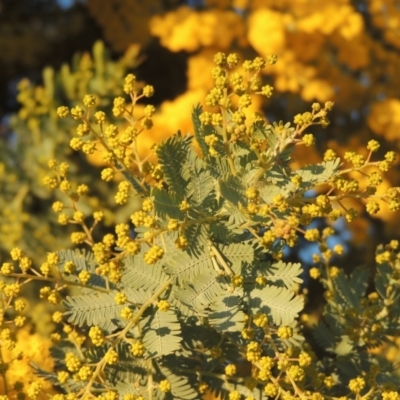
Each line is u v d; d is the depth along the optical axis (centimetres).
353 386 88
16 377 93
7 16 270
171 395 88
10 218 170
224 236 87
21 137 181
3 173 175
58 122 182
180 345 86
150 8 249
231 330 85
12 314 101
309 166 88
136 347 85
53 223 173
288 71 221
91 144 89
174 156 87
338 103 238
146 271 88
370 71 241
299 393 86
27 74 275
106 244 87
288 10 225
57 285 88
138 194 89
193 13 228
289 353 88
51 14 274
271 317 86
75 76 185
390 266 96
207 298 86
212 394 94
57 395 85
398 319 95
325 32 218
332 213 87
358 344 95
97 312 87
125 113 91
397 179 243
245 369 98
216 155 88
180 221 86
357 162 87
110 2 248
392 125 234
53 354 92
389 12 237
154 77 262
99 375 86
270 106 231
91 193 176
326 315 96
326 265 97
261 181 87
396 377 92
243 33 226
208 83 223
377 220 238
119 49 252
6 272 88
